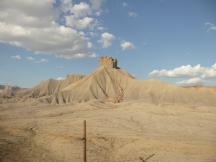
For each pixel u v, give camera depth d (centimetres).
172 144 4000
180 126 5812
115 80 19825
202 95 15812
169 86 17200
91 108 9456
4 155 3247
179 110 8344
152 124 6056
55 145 3966
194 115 7431
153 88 17462
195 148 3828
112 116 7231
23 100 15712
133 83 18838
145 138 4372
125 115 7362
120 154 3725
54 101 15225
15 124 5972
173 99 15650
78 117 7300
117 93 17988
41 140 4241
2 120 6775
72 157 3472
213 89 16500
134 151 3809
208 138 4578
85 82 19188
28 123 6119
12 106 11300
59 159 3391
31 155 3441
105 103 10988
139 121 6462
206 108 9106
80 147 3859
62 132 4800
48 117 7588
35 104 12156
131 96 17212
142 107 8931
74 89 18088
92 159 3416
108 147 4016
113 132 4988
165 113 7781
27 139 4272
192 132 5162
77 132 4850
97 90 18212
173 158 3438
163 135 4753
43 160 3300
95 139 4312
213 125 6003
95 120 6550
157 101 15538
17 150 3559
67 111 8956
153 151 3778
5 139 4119
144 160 3444
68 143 4028
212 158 3412
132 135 4678
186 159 3384
